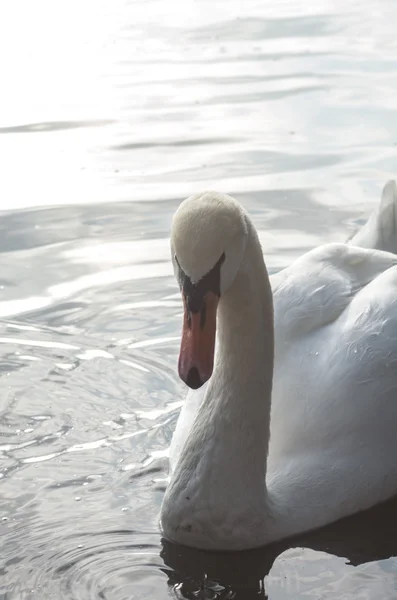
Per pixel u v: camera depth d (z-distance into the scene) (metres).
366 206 11.59
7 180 12.55
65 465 7.73
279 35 17.78
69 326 9.66
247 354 6.53
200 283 6.00
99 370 9.00
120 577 6.42
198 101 14.98
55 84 15.71
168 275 10.41
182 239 5.98
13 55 16.95
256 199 11.84
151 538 6.83
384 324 7.52
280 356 7.60
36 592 6.27
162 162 12.97
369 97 14.84
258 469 6.66
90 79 15.89
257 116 14.35
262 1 19.89
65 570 6.49
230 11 19.33
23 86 15.65
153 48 17.20
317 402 7.34
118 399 8.60
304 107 14.59
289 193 11.99
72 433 8.15
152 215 11.55
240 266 6.32
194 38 17.70
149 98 15.12
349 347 7.48
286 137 13.59
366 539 6.86
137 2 19.94
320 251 8.00
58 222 11.46
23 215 11.65
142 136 13.79
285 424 7.34
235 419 6.59
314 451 7.21
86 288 10.20
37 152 13.38
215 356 7.75
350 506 7.10
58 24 18.52
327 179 12.31
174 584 6.36
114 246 10.93
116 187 12.27
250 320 6.49
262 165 12.77
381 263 7.99
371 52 16.72
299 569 6.54
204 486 6.62
